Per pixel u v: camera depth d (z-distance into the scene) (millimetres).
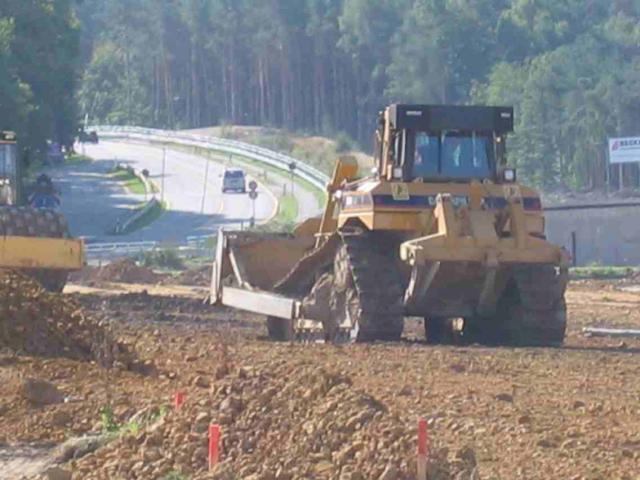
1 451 30453
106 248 149125
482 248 47969
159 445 27469
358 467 24281
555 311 49062
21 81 175250
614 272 120188
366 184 51125
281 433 26266
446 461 24516
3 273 43750
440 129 50688
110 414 32438
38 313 42375
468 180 50594
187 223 188000
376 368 40250
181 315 65250
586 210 153125
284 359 41906
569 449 28438
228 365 37188
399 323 48688
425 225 49062
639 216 151250
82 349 42219
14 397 35188
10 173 73125
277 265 57031
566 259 48781
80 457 28859
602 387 37688
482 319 51875
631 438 29797
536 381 38562
